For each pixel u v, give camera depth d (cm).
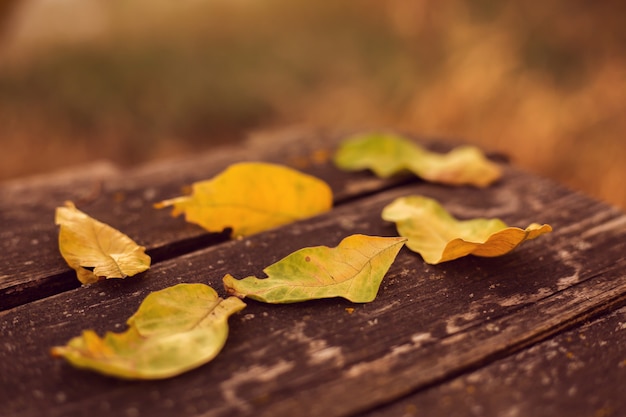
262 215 50
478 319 41
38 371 38
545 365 39
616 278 44
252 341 39
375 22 161
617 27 116
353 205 51
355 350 39
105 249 45
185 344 38
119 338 38
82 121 136
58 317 41
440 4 128
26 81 145
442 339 40
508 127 104
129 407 36
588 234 48
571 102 105
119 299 42
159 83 146
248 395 37
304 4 174
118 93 143
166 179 56
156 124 136
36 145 129
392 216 48
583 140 99
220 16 169
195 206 48
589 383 38
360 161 57
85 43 158
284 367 38
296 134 65
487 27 124
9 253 47
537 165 99
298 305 42
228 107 140
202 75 150
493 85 112
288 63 152
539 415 37
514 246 44
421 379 38
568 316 41
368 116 127
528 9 123
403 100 126
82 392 37
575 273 44
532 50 118
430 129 112
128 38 160
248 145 63
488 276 44
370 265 43
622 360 39
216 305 41
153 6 172
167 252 48
